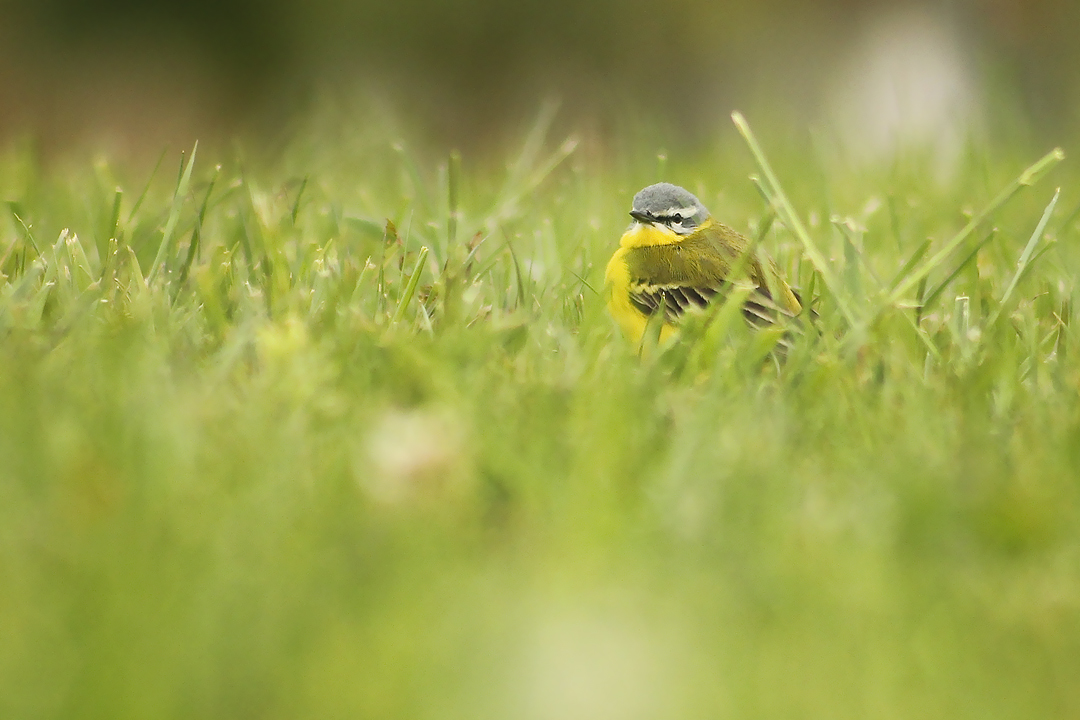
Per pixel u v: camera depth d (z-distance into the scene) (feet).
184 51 143.23
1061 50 104.37
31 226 47.57
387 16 142.10
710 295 43.01
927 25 105.60
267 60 142.72
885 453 27.45
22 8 142.31
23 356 30.40
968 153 67.41
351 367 31.17
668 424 29.25
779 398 30.94
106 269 39.81
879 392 32.09
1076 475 26.18
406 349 30.50
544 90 142.00
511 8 145.07
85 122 138.31
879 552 22.95
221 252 42.14
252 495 23.65
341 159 66.13
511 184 55.36
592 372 32.45
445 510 23.90
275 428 26.81
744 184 68.18
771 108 83.35
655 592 21.33
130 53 143.43
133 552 21.31
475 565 22.20
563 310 41.24
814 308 42.80
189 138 135.64
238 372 31.17
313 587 20.86
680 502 24.29
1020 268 39.70
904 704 18.75
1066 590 21.93
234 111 140.56
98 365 30.01
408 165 52.70
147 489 23.50
